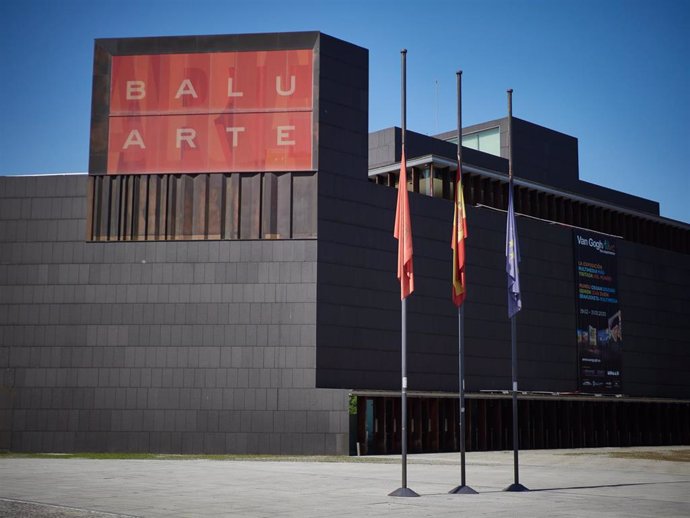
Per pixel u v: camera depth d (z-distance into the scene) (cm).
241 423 5416
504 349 6844
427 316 6291
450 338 6431
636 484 3134
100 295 5597
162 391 5472
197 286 5578
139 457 4912
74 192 5716
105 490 2642
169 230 5634
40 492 2548
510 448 6594
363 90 6009
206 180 5678
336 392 5394
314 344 5491
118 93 5762
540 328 7188
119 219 5659
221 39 5781
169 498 2427
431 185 6744
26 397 5516
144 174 5694
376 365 5856
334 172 5775
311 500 2412
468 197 7025
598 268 7806
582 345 7506
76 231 5675
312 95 5744
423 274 6338
